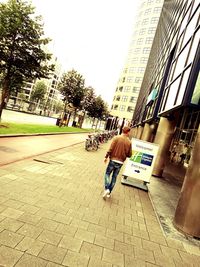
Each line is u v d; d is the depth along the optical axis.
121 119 91.81
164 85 15.08
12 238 3.41
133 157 8.98
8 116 32.34
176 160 19.42
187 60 8.10
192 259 4.12
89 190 6.82
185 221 5.15
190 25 9.31
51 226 4.05
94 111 56.41
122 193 7.46
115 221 4.99
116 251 3.78
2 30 14.85
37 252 3.22
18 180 6.17
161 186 10.37
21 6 15.20
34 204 4.82
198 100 6.48
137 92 89.44
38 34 15.95
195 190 5.11
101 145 23.22
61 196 5.69
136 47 91.62
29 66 16.22
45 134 19.83
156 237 4.69
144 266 3.56
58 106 128.50
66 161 10.48
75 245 3.64
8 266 2.82
